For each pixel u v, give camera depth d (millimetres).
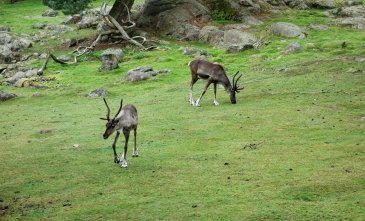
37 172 17312
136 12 62344
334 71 32375
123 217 12859
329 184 14477
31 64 44812
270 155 17797
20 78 39781
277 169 16141
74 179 16281
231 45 43469
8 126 25984
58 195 14867
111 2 75250
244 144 19516
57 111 29312
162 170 16703
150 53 45156
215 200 13680
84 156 19109
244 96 28859
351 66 32969
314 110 24250
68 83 37438
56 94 34625
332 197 13539
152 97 30969
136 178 16000
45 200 14500
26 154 19922
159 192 14586
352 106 24547
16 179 16641
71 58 45938
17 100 33750
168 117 25188
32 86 37656
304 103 25797
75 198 14508
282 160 17109
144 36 50531
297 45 40312
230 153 18344
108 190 15023
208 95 30344
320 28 50938
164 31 51781
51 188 15539
